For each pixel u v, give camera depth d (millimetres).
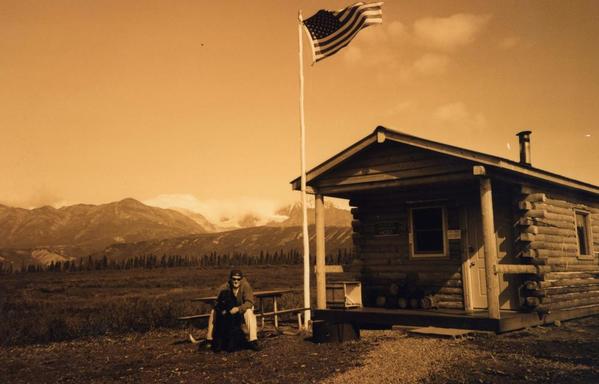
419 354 8117
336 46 13758
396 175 11773
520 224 11648
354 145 12109
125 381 7320
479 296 12164
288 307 16562
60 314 18953
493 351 8188
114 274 129875
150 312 14672
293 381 6766
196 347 10164
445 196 12938
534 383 6188
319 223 13117
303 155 13203
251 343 9359
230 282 9703
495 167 10242
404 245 13539
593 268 14055
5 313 18641
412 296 12781
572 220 13523
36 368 8578
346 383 6496
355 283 13016
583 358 7578
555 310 11859
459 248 12562
